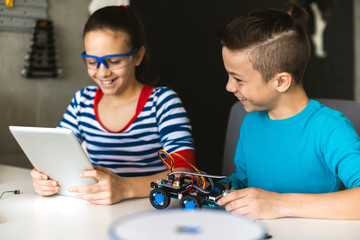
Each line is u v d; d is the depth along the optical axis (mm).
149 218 385
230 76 1090
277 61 1031
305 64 1093
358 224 853
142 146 1506
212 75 3238
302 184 1141
